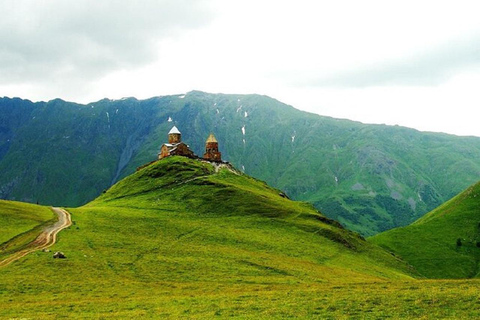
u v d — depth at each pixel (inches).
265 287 2684.5
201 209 6171.3
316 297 2138.3
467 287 2289.6
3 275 2824.8
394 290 2266.2
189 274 3105.3
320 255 4603.8
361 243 5920.3
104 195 7662.4
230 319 1772.9
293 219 5969.5
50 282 2711.6
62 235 4089.6
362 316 1771.7
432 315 1737.2
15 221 4488.2
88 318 1867.6
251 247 4458.7
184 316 1854.1
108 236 4242.1
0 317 1920.5
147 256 3590.1
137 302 2193.7
